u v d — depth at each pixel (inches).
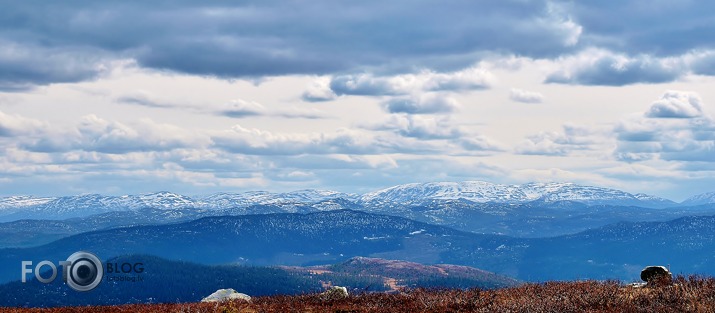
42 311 1984.5
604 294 1672.0
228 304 1868.8
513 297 1790.1
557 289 1819.6
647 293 1670.8
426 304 1785.2
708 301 1520.7
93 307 2049.7
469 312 1686.8
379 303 1849.2
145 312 1849.2
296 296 2062.0
